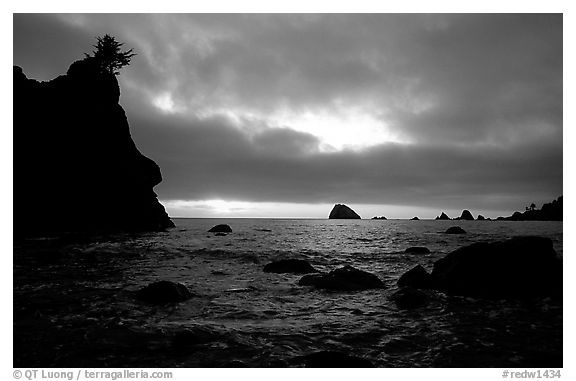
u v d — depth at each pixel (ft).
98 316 25.62
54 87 122.21
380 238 118.62
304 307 29.76
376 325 24.71
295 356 19.16
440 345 21.12
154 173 153.38
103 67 141.69
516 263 34.71
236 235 131.34
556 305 29.89
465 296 32.83
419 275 37.50
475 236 127.34
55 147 112.16
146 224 143.54
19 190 98.94
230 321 25.38
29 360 18.31
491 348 20.71
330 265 56.70
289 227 223.92
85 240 90.68
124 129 142.61
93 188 121.49
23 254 57.82
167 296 30.42
